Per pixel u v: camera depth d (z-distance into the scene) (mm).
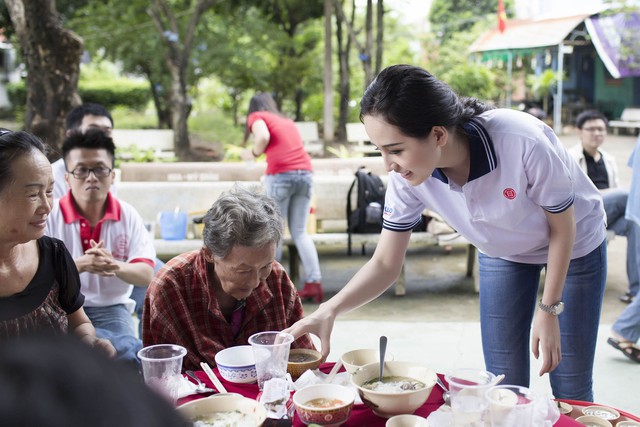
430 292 6164
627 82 23062
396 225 2561
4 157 2258
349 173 7586
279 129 5660
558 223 2363
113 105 21000
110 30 13367
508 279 2674
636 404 3809
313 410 1851
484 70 19625
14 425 586
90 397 614
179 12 13953
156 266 4125
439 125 2125
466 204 2424
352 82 17625
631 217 4586
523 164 2281
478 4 26234
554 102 21453
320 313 2400
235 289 2398
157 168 7266
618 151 16141
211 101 20641
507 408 1679
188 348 2494
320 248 7953
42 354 627
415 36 22641
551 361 2416
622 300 5754
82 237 3512
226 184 6477
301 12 15578
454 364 4398
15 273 2420
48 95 7191
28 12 7012
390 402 1921
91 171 3434
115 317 3465
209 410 1900
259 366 2086
